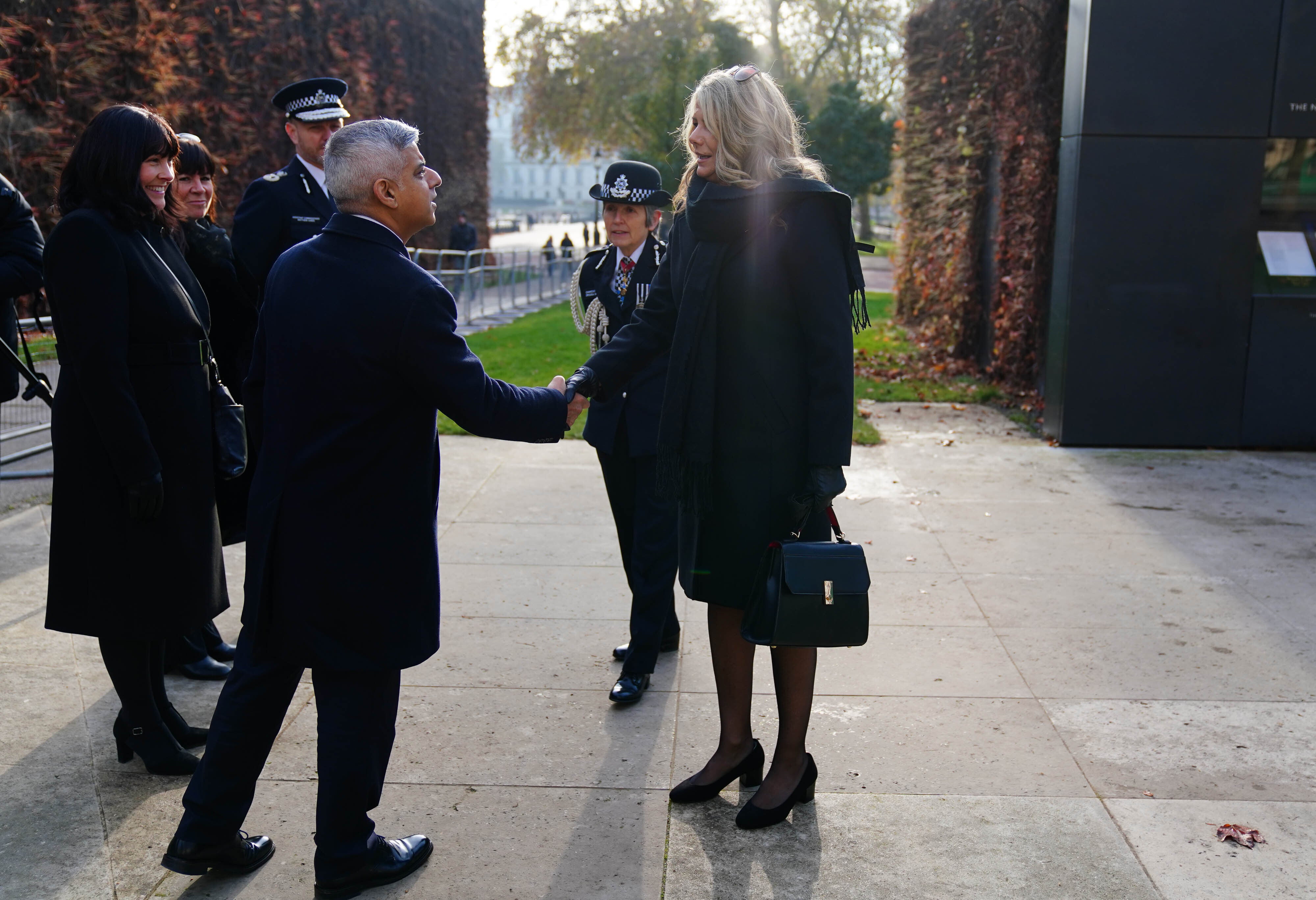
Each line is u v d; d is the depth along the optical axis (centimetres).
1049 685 359
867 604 248
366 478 225
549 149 4019
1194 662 377
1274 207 704
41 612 421
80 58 1010
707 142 254
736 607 267
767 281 253
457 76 2570
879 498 596
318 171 371
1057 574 471
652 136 2477
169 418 281
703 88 256
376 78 2047
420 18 2345
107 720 333
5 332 424
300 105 361
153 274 277
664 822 278
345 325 219
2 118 941
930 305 1266
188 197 337
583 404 277
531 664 379
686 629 417
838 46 3794
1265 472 657
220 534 316
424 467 234
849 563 249
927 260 1273
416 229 237
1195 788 292
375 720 238
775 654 275
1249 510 573
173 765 298
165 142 275
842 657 382
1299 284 708
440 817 279
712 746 320
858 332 263
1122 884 249
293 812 282
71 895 245
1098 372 716
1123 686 358
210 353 301
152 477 270
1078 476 646
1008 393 923
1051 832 271
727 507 264
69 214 267
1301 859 259
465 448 720
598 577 471
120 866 256
